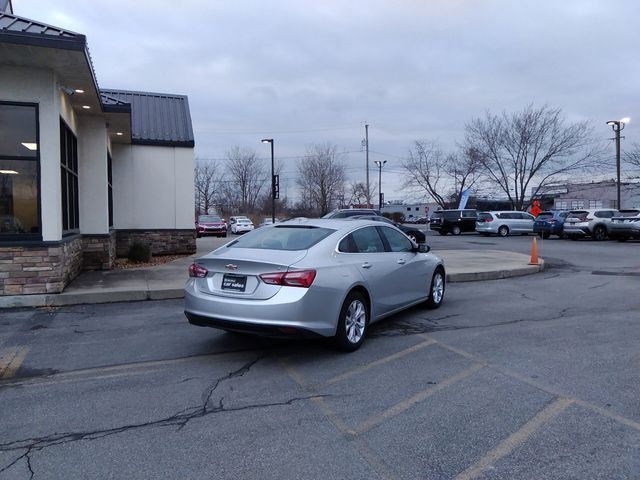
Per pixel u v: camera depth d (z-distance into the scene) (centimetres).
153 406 420
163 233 1638
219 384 471
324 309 525
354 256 600
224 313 519
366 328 603
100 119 1198
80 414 404
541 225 2845
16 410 411
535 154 3916
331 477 308
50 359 549
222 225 3409
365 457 332
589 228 2583
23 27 769
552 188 5184
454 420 387
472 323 710
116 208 1593
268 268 508
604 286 1052
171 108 1755
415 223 7256
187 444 351
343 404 422
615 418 388
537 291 991
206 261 546
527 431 367
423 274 755
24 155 841
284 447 346
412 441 354
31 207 845
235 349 587
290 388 460
